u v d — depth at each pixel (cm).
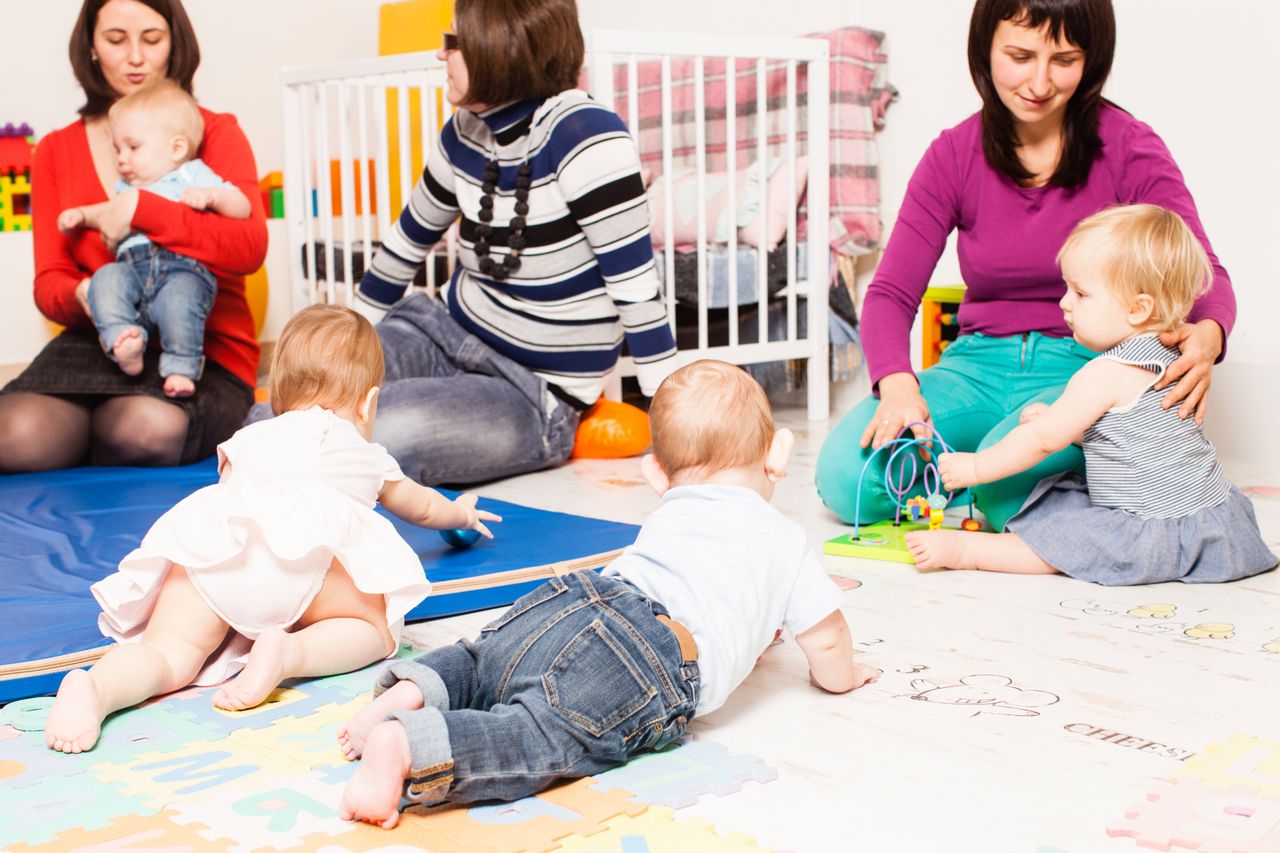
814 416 325
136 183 260
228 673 134
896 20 318
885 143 326
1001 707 125
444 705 108
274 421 143
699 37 292
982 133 199
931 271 212
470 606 161
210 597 130
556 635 108
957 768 111
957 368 210
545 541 188
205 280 256
